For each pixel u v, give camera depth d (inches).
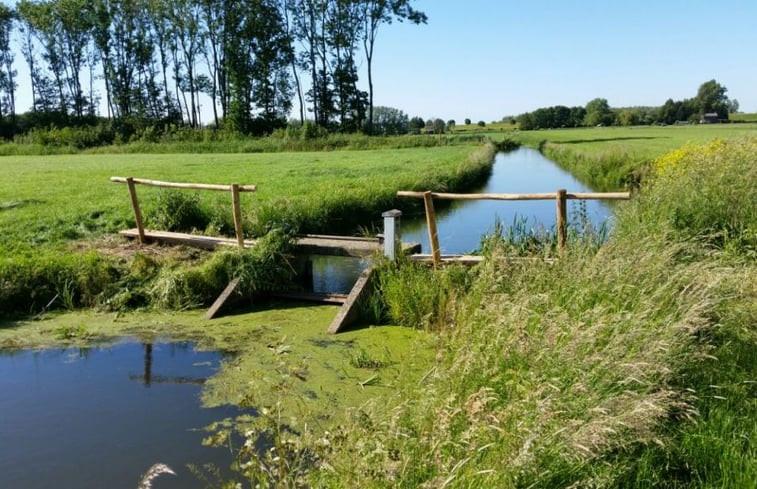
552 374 175.2
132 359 300.8
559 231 335.9
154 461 203.3
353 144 2055.9
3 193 706.8
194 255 436.5
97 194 695.7
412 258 370.9
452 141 2279.8
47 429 227.9
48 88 2834.6
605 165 1175.6
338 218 644.7
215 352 308.2
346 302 347.3
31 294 377.1
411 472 146.0
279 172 1033.5
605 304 227.8
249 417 234.2
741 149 449.7
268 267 389.7
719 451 165.9
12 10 2755.9
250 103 2566.4
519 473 141.0
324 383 263.3
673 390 186.5
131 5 2578.7
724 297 235.1
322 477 167.8
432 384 184.2
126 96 2687.0
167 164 1259.8
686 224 377.7
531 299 228.1
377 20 2630.4
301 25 2608.3
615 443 156.9
